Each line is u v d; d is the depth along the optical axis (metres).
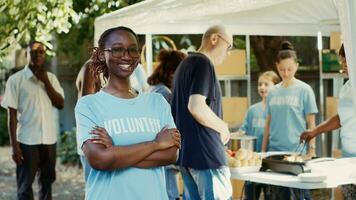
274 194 6.07
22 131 7.34
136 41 3.60
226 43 5.34
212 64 5.26
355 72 3.92
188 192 5.48
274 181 4.96
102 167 3.41
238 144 6.55
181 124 5.32
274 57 10.59
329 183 4.82
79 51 13.52
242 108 8.11
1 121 15.91
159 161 3.50
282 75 6.83
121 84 3.58
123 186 3.45
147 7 5.93
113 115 3.49
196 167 5.25
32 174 7.38
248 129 7.45
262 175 5.21
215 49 5.34
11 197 10.02
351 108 5.27
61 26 7.53
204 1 5.48
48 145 7.46
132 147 3.42
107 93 3.55
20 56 14.56
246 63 8.16
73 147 12.84
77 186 10.78
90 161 3.43
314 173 4.89
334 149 7.71
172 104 5.43
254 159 5.40
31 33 8.27
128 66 3.56
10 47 7.86
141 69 6.64
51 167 7.50
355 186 5.00
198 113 5.13
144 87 6.62
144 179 3.48
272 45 10.56
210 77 5.21
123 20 6.23
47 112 7.44
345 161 5.02
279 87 6.88
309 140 6.07
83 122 3.48
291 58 6.77
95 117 3.48
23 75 7.37
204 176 5.26
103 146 3.40
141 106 3.55
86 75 6.43
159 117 3.60
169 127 3.61
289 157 5.43
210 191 5.26
